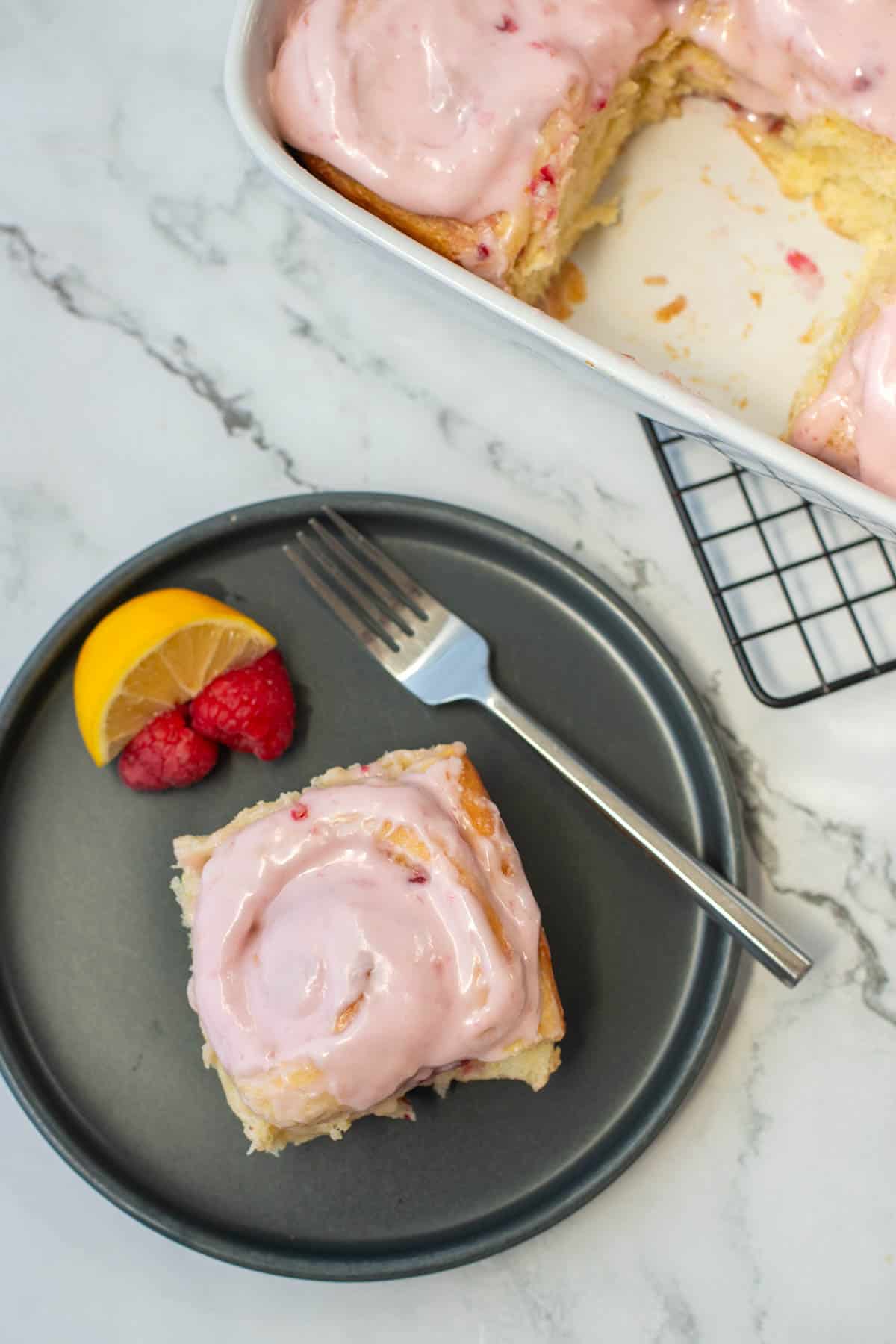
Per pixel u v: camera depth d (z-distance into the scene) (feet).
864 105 2.21
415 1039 2.09
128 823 2.30
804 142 2.31
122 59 2.46
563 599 2.33
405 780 2.18
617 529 2.37
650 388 2.10
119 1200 2.19
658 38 2.25
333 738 2.31
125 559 2.40
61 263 2.44
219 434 2.41
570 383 2.39
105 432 2.42
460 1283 2.27
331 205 2.14
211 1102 2.25
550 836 2.28
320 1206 2.22
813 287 2.35
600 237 2.38
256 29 2.15
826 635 2.34
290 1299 2.28
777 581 2.35
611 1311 2.26
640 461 2.38
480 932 2.09
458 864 2.12
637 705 2.31
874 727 2.31
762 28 2.22
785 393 2.34
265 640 2.27
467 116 2.16
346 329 2.42
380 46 2.15
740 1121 2.27
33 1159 2.30
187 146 2.45
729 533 2.31
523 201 2.18
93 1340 2.27
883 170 2.27
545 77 2.15
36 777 2.31
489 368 2.40
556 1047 2.22
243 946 2.14
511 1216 2.20
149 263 2.44
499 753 2.30
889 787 2.31
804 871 2.31
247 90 2.15
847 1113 2.26
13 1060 2.22
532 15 2.18
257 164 2.44
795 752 2.32
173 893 2.28
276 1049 2.10
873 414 2.11
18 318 2.44
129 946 2.27
